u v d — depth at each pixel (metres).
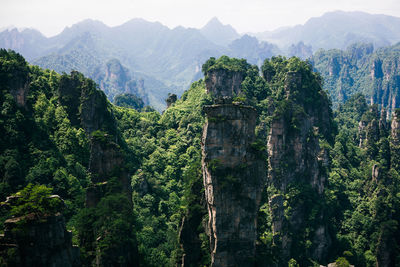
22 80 140.50
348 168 197.88
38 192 78.69
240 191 91.81
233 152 92.75
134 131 195.88
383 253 158.12
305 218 163.12
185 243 101.06
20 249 72.81
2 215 77.75
